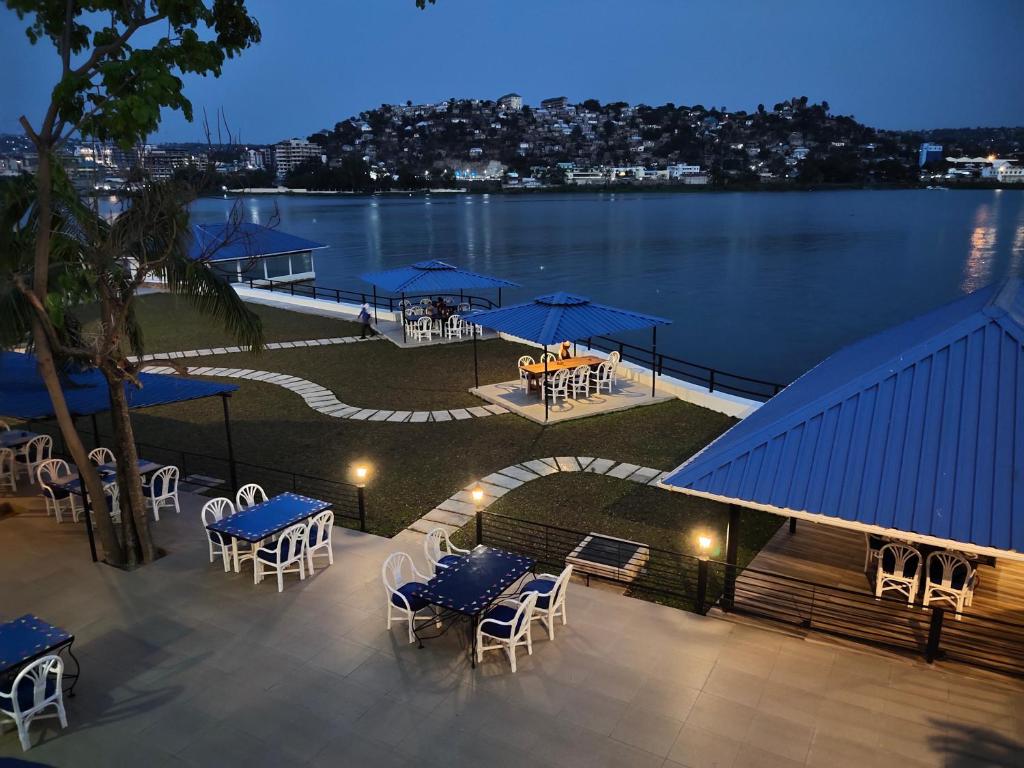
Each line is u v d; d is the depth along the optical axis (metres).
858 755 6.74
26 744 6.98
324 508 10.82
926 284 56.84
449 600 8.16
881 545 9.88
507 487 14.01
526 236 107.00
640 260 75.50
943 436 8.07
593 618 9.21
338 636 8.89
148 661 8.43
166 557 11.12
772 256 77.25
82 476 10.68
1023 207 168.50
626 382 21.42
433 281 26.44
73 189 9.92
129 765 6.75
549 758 6.75
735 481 8.49
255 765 6.74
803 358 36.44
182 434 17.67
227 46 10.47
